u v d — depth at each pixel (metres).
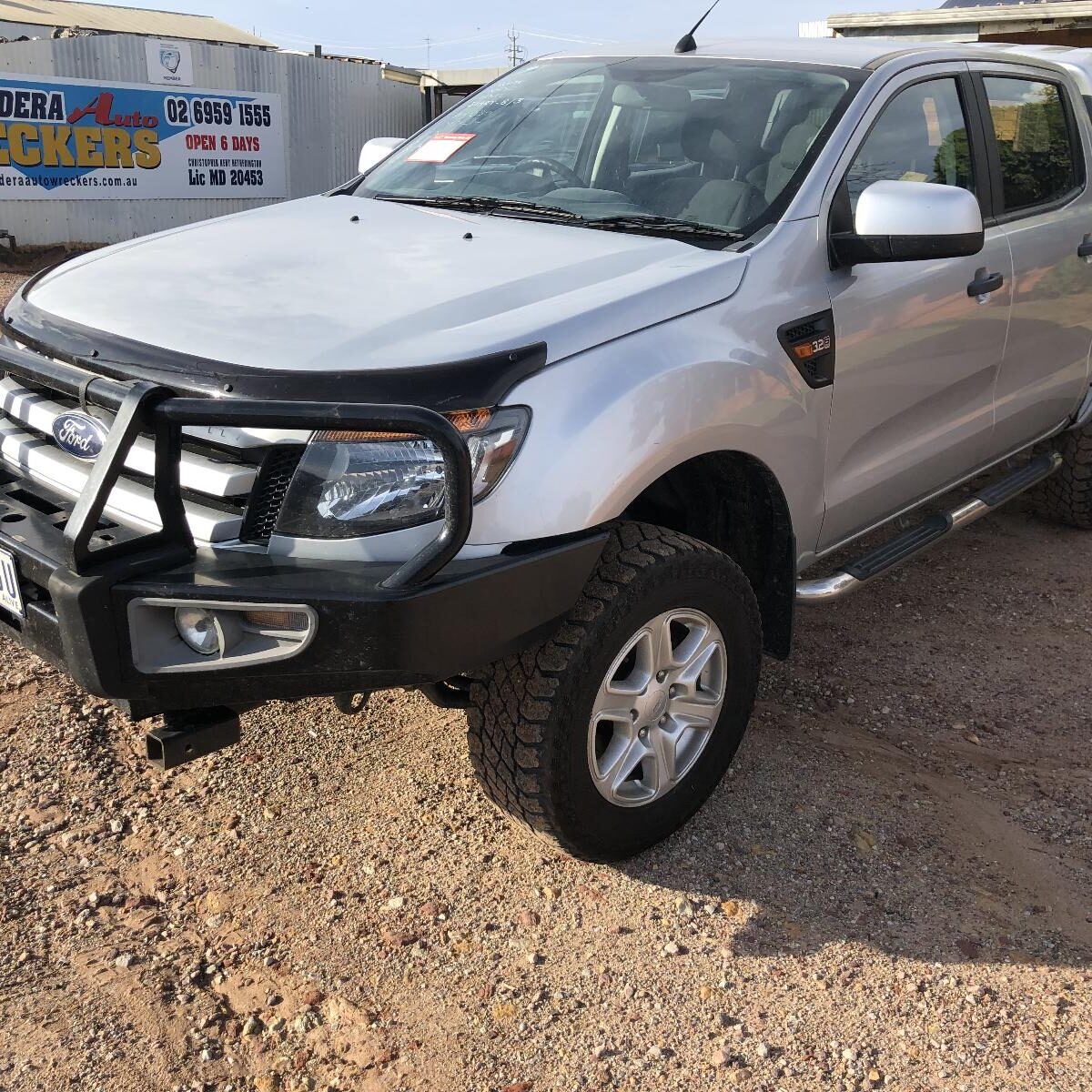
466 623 2.09
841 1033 2.25
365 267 2.62
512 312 2.30
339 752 3.13
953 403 3.62
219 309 2.36
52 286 2.72
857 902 2.63
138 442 2.25
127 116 16.94
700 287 2.55
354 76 20.97
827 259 2.91
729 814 2.93
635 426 2.29
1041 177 4.01
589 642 2.32
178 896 2.56
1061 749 3.35
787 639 3.04
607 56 3.79
